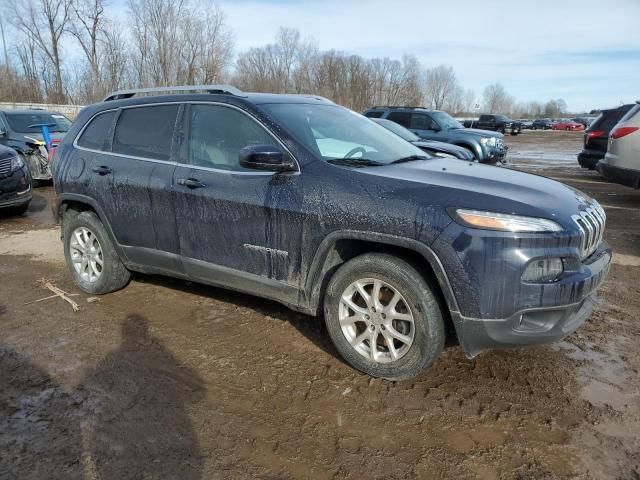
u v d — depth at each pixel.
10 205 7.94
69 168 4.53
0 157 7.88
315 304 3.32
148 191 3.94
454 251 2.72
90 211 4.59
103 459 2.49
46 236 6.95
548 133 48.25
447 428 2.74
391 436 2.68
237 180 3.50
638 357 3.50
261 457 2.52
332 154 3.43
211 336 3.79
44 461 2.48
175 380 3.20
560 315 2.77
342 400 2.99
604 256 3.15
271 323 3.99
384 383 3.16
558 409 2.90
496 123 39.88
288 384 3.16
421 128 13.10
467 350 2.88
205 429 2.73
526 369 3.34
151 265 4.18
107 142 4.36
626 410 2.89
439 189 2.90
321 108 4.08
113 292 4.67
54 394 3.04
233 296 4.54
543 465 2.46
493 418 2.82
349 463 2.48
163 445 2.60
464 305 2.75
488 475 2.40
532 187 3.11
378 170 3.22
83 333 3.85
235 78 52.22
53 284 4.93
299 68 53.88
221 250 3.64
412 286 2.90
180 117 3.91
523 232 2.67
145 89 4.31
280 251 3.34
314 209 3.14
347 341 3.22
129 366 3.37
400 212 2.88
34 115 11.87
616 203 9.11
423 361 2.95
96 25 38.84
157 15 38.50
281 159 3.20
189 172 3.74
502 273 2.67
